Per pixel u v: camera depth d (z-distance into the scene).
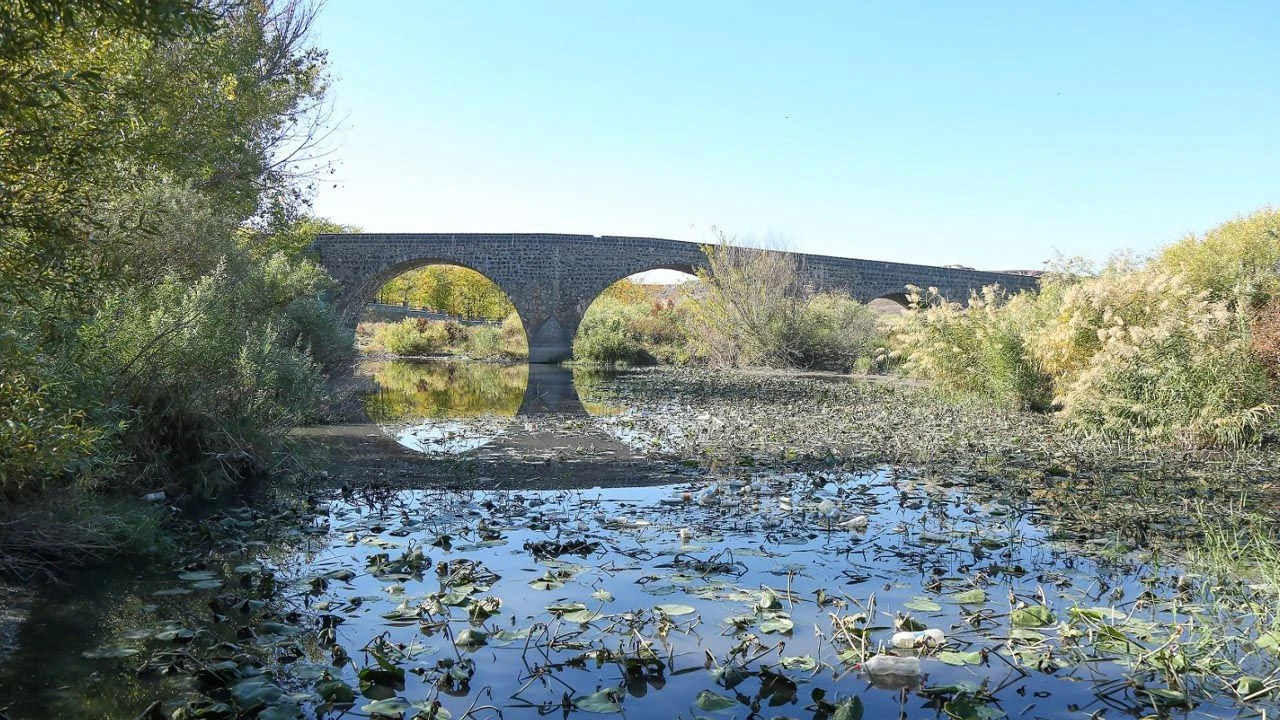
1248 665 2.89
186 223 8.81
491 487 6.06
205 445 5.81
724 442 8.57
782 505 5.37
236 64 12.18
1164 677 2.77
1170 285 10.02
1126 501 5.61
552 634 3.11
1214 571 3.94
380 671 2.71
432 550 4.27
